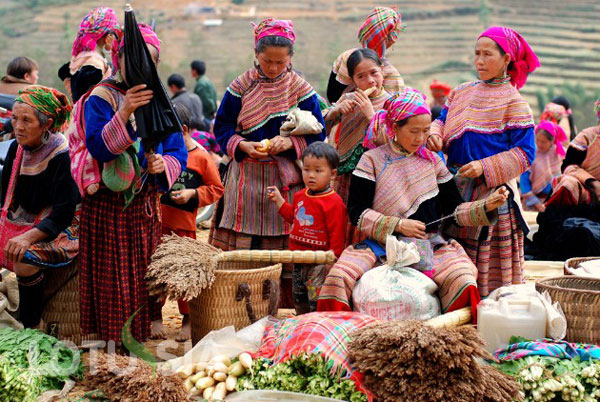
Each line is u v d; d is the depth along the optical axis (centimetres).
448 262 535
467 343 434
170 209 595
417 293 511
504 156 567
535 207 1166
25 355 483
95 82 586
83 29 593
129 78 480
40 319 560
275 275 536
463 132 582
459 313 508
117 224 507
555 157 1158
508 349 484
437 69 3859
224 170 628
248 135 600
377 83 606
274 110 593
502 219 582
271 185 599
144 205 518
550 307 502
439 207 564
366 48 631
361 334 451
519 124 571
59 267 544
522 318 495
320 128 582
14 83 845
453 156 593
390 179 546
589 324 507
